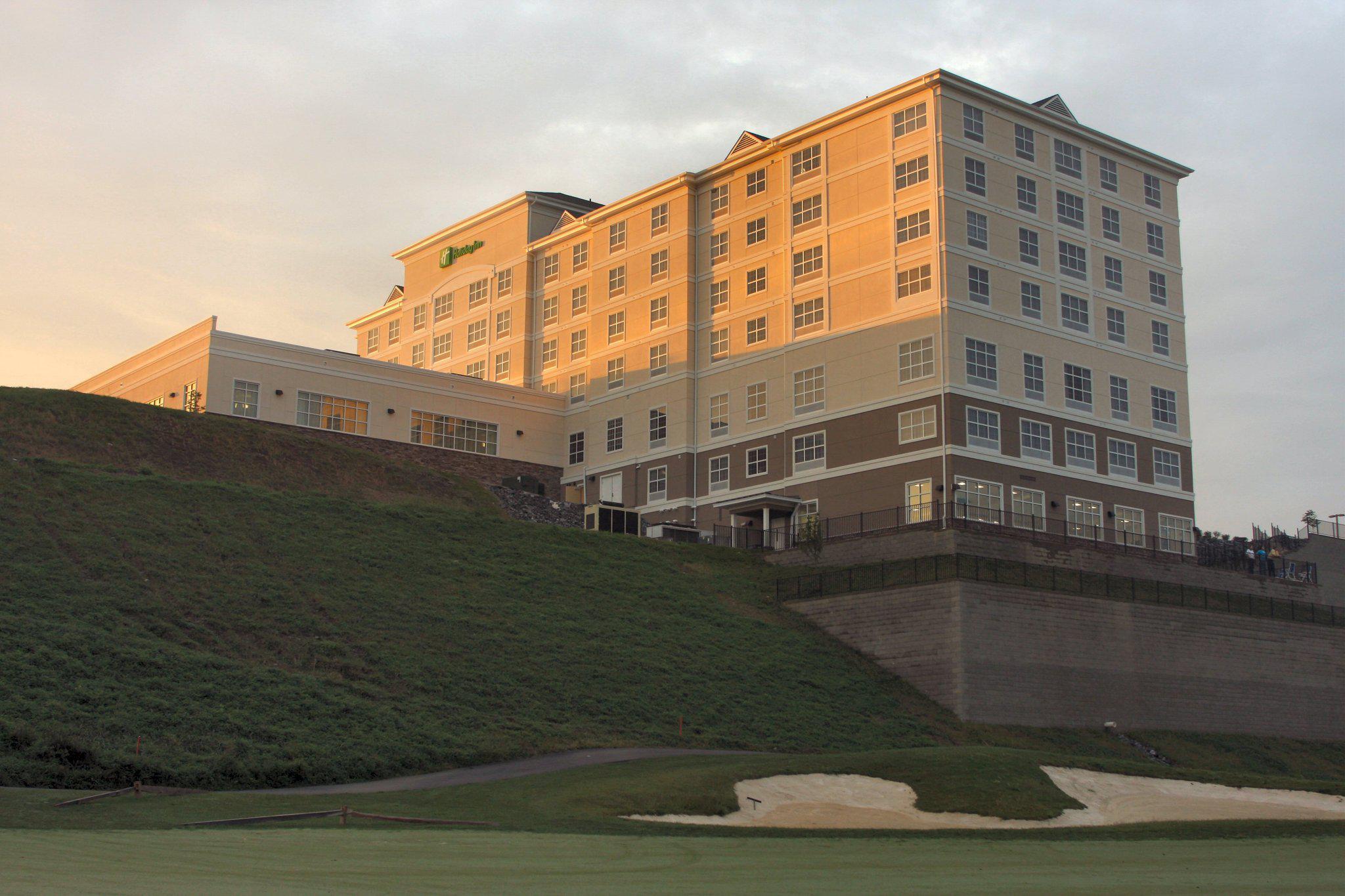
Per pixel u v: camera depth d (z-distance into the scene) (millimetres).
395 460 77562
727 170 88500
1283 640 67625
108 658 42438
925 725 53062
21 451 61781
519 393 93812
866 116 80938
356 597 52656
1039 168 81250
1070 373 79688
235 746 38312
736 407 85250
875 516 75500
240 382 80500
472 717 44531
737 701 51031
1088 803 38469
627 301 93375
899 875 24094
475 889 19828
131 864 21125
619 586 61281
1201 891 22703
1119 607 61031
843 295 80250
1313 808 40750
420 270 112625
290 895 18297
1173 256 87438
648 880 22047
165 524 55281
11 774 33719
